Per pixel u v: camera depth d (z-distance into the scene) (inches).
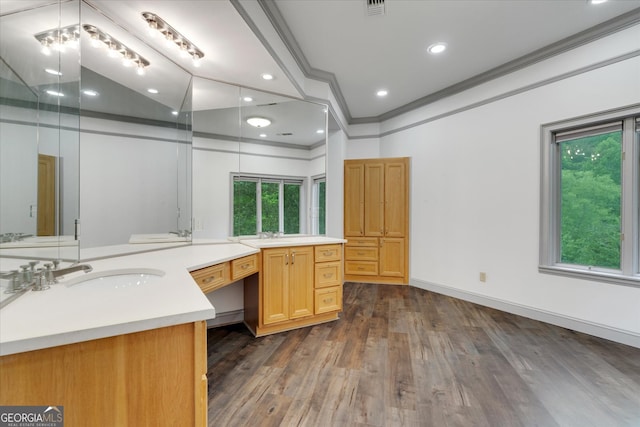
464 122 137.2
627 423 56.2
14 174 43.8
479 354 83.6
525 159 115.3
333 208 167.5
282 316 98.9
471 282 134.7
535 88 111.7
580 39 98.3
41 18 50.9
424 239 157.5
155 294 41.8
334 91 139.7
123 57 77.4
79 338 29.4
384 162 167.6
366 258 170.7
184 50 83.0
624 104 90.4
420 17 89.7
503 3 83.6
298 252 102.5
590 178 102.7
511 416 58.1
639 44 87.4
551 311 107.3
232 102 108.2
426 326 105.1
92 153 71.2
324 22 92.0
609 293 93.9
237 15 68.6
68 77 58.0
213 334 98.4
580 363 78.6
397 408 60.4
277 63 92.1
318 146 128.8
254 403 61.7
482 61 116.9
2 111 41.9
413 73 127.1
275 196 119.5
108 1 63.5
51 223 52.0
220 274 75.7
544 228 109.5
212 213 104.6
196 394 35.8
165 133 90.0
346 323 108.3
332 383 69.2
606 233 99.0
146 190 84.4
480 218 131.1
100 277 55.5
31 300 38.6
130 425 33.1
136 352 33.2
